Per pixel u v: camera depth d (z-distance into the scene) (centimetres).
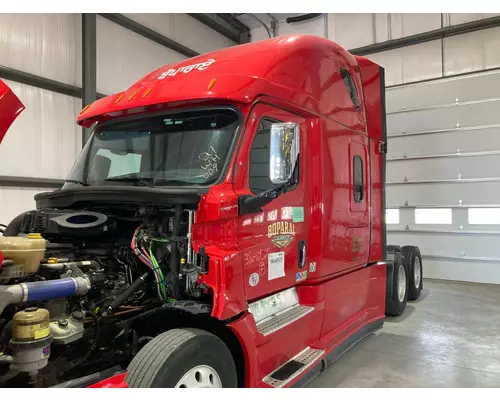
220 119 313
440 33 944
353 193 459
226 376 271
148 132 342
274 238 329
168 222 296
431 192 959
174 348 240
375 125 533
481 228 905
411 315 645
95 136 379
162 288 282
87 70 815
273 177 275
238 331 277
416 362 449
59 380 270
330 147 407
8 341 241
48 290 243
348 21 1075
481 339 527
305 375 341
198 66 354
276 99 330
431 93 959
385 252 554
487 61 905
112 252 321
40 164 760
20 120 732
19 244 242
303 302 383
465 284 895
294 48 366
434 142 955
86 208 340
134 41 931
